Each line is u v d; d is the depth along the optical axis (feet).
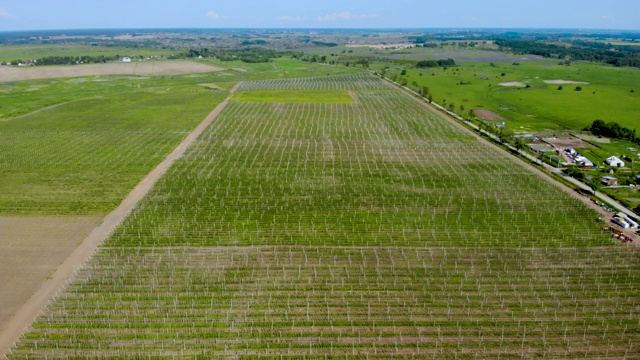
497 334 182.70
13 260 229.45
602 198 311.47
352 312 194.70
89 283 212.23
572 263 232.12
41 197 303.27
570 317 193.06
